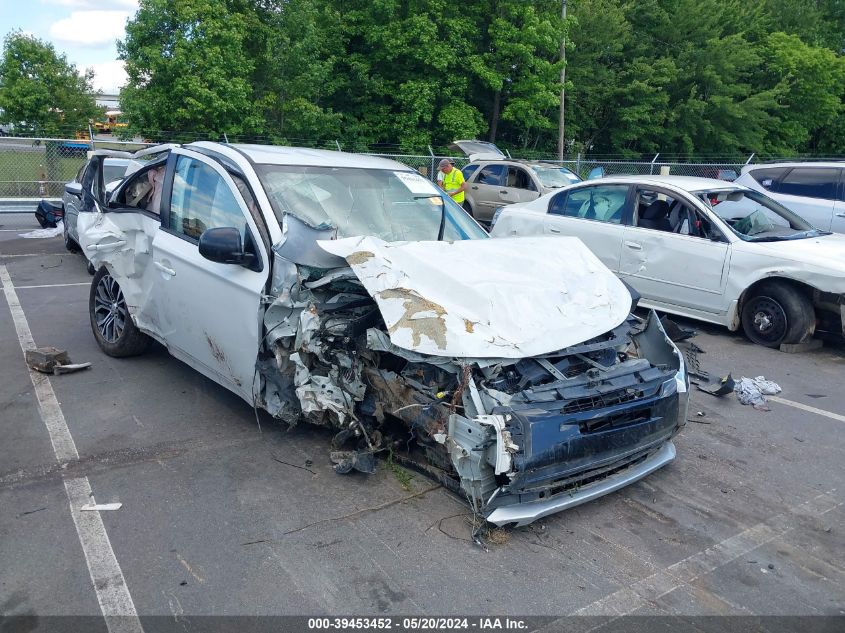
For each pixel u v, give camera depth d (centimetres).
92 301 611
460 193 1338
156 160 550
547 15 2650
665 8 3241
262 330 403
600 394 346
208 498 373
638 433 363
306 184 462
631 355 442
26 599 288
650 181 813
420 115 2602
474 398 327
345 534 342
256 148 504
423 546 334
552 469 329
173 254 479
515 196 1519
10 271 991
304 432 459
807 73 3388
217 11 2245
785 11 3759
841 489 414
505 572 317
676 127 3114
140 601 288
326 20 2664
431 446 380
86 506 361
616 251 816
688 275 753
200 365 482
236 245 402
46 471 398
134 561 315
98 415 479
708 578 320
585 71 2916
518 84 2694
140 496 373
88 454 421
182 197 498
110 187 711
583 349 369
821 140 3825
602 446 346
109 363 587
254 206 433
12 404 495
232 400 512
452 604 293
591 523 365
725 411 537
